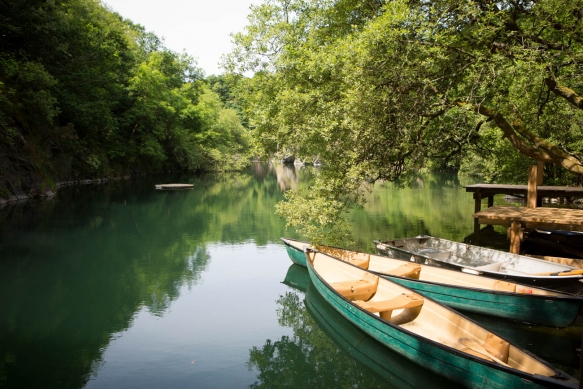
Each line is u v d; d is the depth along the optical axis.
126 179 36.88
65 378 5.84
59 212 19.27
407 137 9.39
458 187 32.41
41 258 12.02
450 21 8.94
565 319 6.68
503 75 8.59
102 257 12.40
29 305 8.61
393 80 8.50
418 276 8.89
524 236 12.01
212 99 54.53
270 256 12.79
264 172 56.38
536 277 7.71
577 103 8.59
